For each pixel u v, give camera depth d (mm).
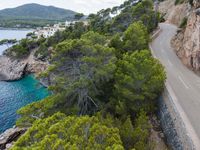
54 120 16781
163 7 91812
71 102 26172
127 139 20047
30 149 13328
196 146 16156
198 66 31312
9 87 73688
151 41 46406
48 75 25828
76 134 15109
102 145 15016
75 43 25359
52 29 151250
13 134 35438
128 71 26469
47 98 24609
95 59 25641
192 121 19125
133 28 35656
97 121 17609
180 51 38188
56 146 13008
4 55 100188
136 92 25922
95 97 28156
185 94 24328
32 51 97750
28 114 22297
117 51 32031
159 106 25297
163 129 22953
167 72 31016
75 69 26141
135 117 25406
